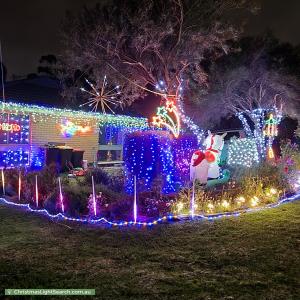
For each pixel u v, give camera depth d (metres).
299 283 4.67
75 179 11.34
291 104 21.08
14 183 10.30
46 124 16.64
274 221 7.70
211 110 21.34
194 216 7.88
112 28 14.72
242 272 5.00
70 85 19.22
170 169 9.73
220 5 15.50
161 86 16.31
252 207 8.94
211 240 6.38
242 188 9.78
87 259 5.41
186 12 15.69
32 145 16.03
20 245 6.01
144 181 9.52
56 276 4.82
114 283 4.63
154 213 7.75
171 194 9.09
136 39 14.70
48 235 6.55
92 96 18.62
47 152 15.20
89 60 15.44
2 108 13.98
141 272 4.97
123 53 15.70
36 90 18.78
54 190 9.02
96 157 18.83
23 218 7.67
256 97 20.91
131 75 16.45
